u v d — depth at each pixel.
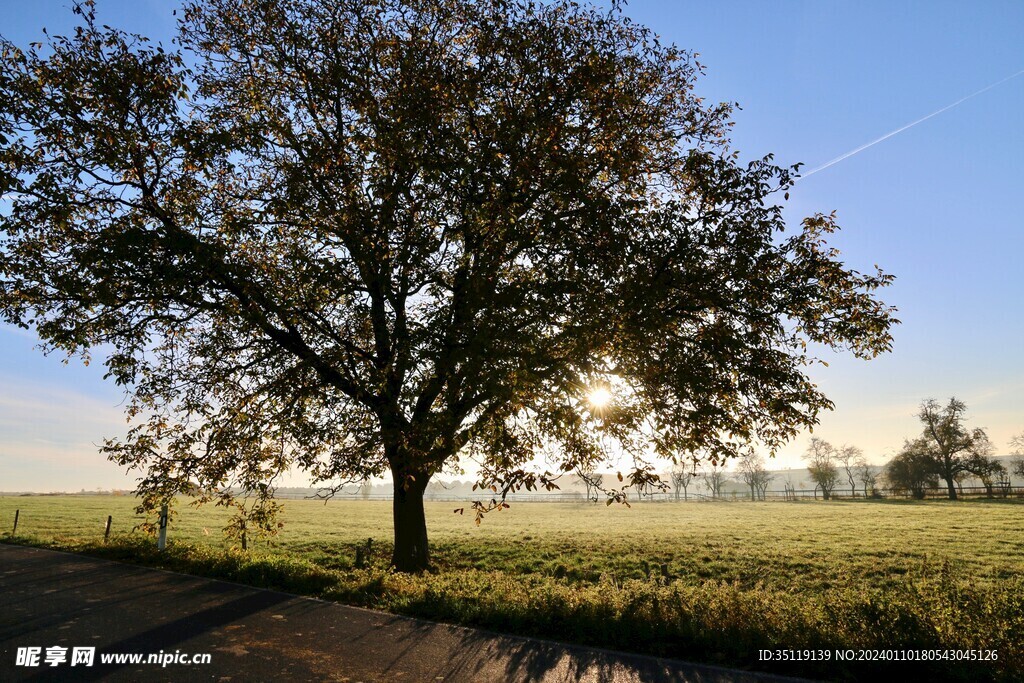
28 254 11.52
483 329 9.95
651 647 7.10
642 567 21.94
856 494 87.00
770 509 58.28
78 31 11.89
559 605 8.49
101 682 5.71
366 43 13.34
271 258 13.41
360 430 12.27
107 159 11.95
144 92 11.79
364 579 11.15
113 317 12.79
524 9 12.59
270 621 8.37
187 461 13.50
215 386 14.66
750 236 11.38
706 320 12.27
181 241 11.05
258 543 26.30
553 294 10.05
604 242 10.73
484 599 9.17
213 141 11.71
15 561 14.62
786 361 11.99
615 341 10.70
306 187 12.60
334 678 5.92
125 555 15.36
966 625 6.55
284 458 14.02
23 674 5.96
